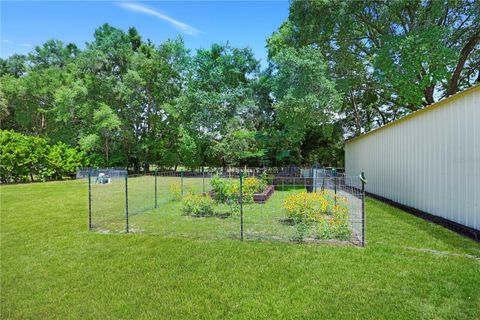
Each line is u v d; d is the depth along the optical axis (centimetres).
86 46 2697
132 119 2447
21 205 845
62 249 434
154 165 2580
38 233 527
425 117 654
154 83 2447
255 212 703
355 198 898
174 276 335
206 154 2203
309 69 1191
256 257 390
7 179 1579
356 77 1495
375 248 417
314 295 284
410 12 1229
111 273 345
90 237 498
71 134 2555
